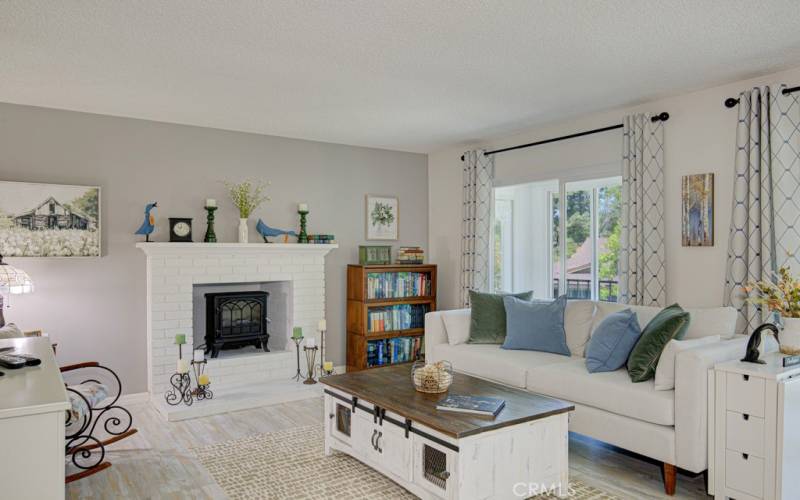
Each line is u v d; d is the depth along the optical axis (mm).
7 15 2676
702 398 2768
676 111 4152
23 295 4301
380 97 4164
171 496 2900
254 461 3375
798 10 2682
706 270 3967
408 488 2779
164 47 3111
